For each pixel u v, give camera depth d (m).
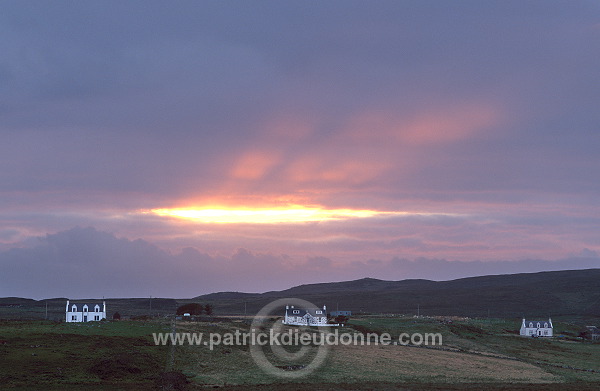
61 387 100.56
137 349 126.25
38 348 119.12
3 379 101.62
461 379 126.50
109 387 102.56
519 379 130.25
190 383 109.44
